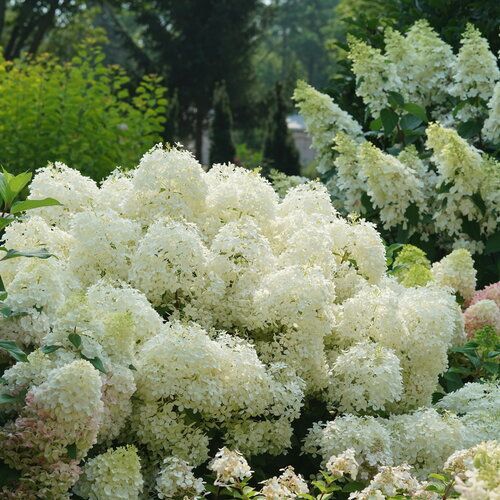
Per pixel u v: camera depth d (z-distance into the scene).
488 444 2.62
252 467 3.54
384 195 5.94
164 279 3.60
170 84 29.59
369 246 4.11
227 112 19.67
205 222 4.04
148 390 3.29
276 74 53.78
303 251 3.89
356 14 14.15
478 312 4.76
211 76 29.70
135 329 3.41
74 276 3.72
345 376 3.62
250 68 30.62
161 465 3.30
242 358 3.36
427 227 6.20
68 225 4.18
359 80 6.45
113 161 10.22
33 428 2.93
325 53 52.97
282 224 4.21
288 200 4.37
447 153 5.70
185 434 3.36
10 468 2.99
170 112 18.77
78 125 9.85
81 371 2.89
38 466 2.96
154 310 3.51
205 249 3.74
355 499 3.24
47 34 28.92
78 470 3.00
